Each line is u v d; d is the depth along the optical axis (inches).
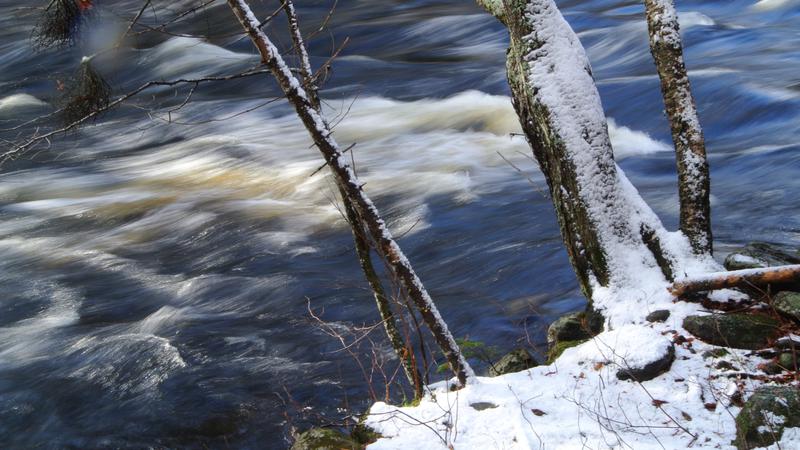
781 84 601.6
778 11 815.1
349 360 301.7
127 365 323.0
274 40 921.5
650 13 226.4
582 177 216.4
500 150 581.9
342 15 1009.5
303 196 519.2
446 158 570.6
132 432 277.7
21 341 354.3
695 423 169.9
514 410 178.7
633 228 217.8
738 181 466.3
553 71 217.6
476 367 275.1
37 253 463.5
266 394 288.0
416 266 407.8
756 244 232.8
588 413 177.9
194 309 370.0
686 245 217.6
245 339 333.7
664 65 223.9
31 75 881.5
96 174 613.9
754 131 555.8
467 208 476.4
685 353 192.5
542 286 362.9
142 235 480.7
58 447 275.7
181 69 866.8
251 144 639.8
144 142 687.1
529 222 444.1
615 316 208.8
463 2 1027.3
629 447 163.0
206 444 266.7
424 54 857.5
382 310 221.6
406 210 485.1
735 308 203.9
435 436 174.9
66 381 315.3
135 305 384.8
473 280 380.2
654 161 526.9
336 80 792.9
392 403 263.6
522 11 217.9
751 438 159.9
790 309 193.9
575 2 951.0
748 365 185.3
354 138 634.8
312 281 386.9
